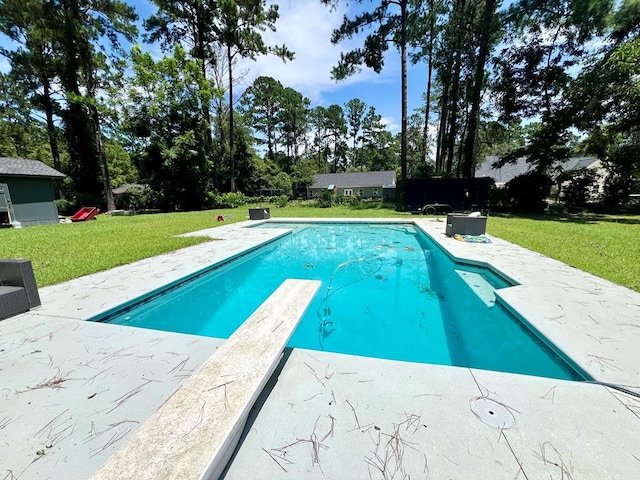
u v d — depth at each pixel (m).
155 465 0.94
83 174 17.36
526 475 1.07
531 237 6.45
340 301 3.94
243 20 17.17
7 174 10.40
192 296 4.06
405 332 3.10
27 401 1.52
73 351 2.03
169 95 16.30
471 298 3.91
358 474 1.09
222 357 1.58
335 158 43.72
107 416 1.41
